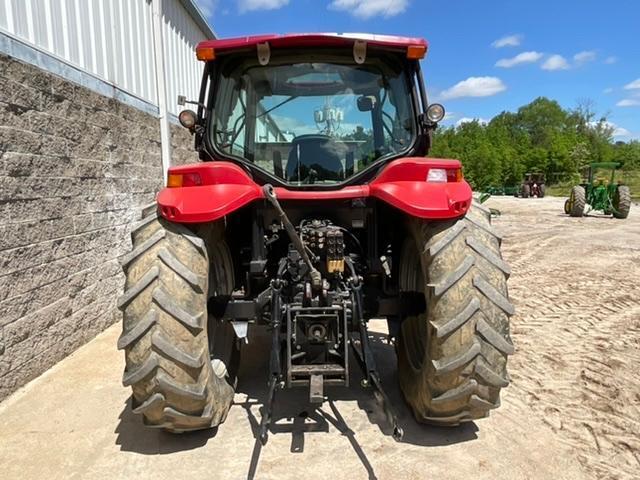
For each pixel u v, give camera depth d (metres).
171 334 2.21
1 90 3.06
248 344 3.94
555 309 4.91
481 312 2.23
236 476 2.28
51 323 3.54
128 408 2.93
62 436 2.63
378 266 2.76
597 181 16.41
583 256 7.95
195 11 7.58
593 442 2.54
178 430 2.46
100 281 4.30
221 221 2.72
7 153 3.11
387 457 2.40
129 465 2.38
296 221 2.79
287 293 2.67
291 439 2.56
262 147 2.90
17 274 3.18
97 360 3.66
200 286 2.28
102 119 4.39
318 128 2.91
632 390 3.12
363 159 2.85
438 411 2.43
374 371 2.44
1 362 3.02
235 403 2.97
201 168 2.34
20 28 3.32
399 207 2.32
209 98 2.93
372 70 2.85
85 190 4.06
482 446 2.49
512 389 3.12
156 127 5.75
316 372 2.39
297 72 2.86
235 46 2.70
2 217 3.05
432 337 2.28
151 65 5.70
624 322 4.50
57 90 3.68
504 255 8.05
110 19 4.72
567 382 3.23
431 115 2.74
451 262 2.27
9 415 2.86
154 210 2.64
